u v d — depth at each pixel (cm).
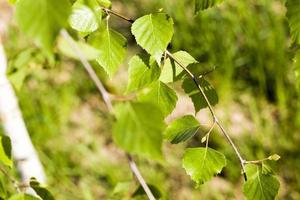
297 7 95
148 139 74
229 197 359
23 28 65
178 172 380
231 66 430
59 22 66
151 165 374
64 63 457
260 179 122
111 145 406
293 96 421
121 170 375
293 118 405
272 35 432
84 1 113
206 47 444
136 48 495
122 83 446
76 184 362
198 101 134
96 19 113
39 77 427
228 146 385
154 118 75
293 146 388
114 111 76
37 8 66
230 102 438
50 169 354
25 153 223
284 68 426
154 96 122
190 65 132
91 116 427
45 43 65
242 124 415
